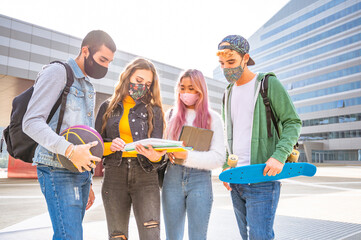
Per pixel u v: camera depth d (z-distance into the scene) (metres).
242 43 2.23
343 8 62.34
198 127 2.27
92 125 2.01
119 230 2.09
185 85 2.37
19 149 1.74
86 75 2.00
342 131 60.53
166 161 2.32
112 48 1.92
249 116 2.33
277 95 2.18
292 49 72.00
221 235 4.28
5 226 5.00
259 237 2.08
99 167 19.67
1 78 18.48
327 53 64.50
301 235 4.30
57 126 1.76
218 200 8.56
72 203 1.69
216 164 2.23
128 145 1.87
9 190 11.67
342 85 61.38
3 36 18.78
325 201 8.28
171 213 2.26
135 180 2.06
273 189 2.14
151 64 2.26
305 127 67.31
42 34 20.36
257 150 2.23
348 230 4.63
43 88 1.68
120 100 2.23
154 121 2.25
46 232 4.51
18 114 1.74
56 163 1.71
